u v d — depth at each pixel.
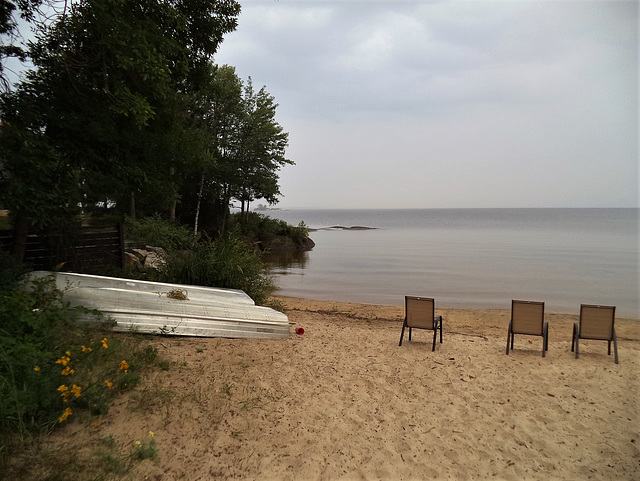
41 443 3.13
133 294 7.69
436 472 3.55
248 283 10.84
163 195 10.93
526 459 3.79
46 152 7.42
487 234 69.94
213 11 10.91
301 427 4.14
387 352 7.20
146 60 7.41
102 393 3.96
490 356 7.14
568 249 40.94
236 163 35.09
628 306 15.14
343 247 45.56
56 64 7.95
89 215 13.52
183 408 4.13
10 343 3.99
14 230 8.48
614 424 4.50
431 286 19.75
